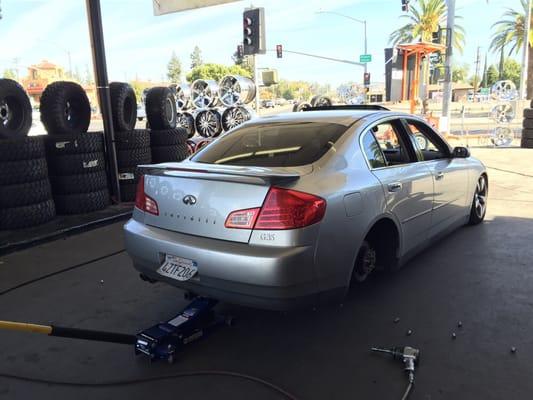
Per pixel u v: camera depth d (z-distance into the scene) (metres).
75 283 4.51
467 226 5.98
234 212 2.95
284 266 2.77
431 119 18.19
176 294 4.20
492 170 11.02
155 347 3.04
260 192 2.90
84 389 2.83
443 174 4.68
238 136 4.00
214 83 16.45
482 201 6.05
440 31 20.48
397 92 20.03
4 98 6.31
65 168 6.88
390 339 3.29
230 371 2.97
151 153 8.56
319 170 3.20
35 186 6.27
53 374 2.99
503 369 2.89
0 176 5.99
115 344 3.36
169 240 3.18
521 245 5.17
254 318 3.68
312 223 2.88
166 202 3.31
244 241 2.91
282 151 3.50
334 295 3.12
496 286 4.11
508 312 3.62
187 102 16.78
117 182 7.79
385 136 4.13
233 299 2.99
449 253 4.96
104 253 5.45
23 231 6.10
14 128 6.55
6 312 3.89
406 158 4.31
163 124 8.83
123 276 4.68
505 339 3.24
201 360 3.11
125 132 7.83
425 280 4.28
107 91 7.48
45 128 6.96
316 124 3.86
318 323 3.56
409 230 4.02
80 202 7.02
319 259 2.93
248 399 2.70
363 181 3.40
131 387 2.84
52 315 3.82
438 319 3.55
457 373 2.86
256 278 2.81
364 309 3.75
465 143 17.70
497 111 18.11
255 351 3.21
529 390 2.68
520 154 14.09
